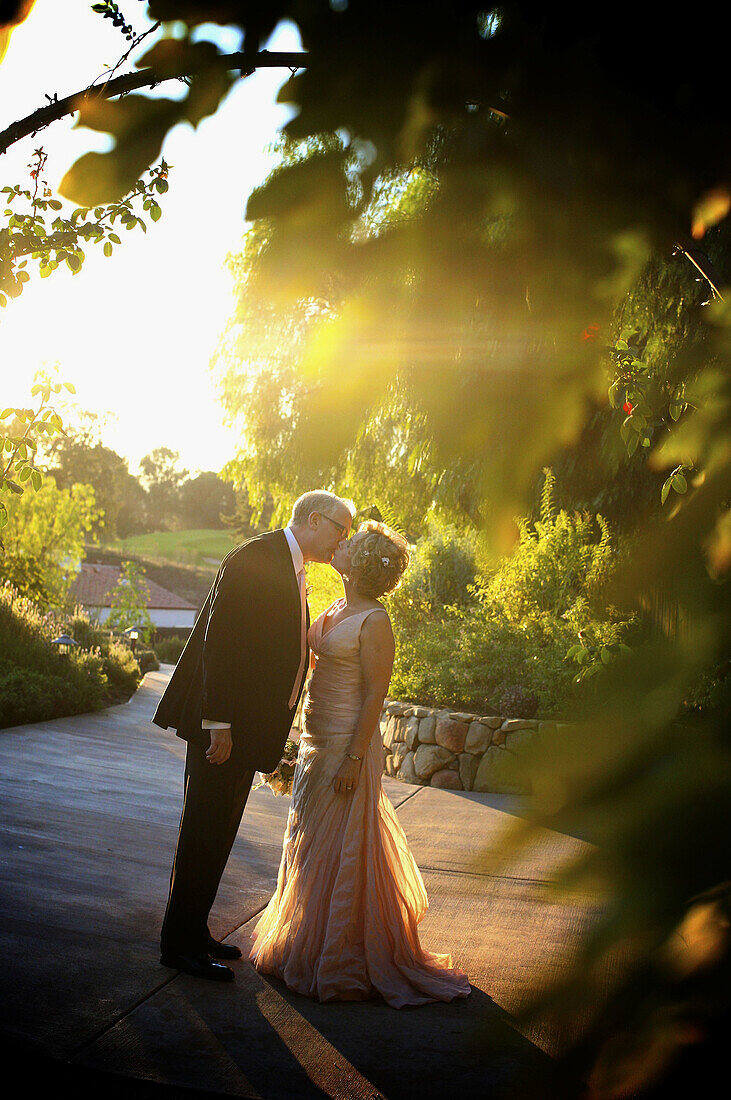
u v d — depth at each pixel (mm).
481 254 766
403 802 6734
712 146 688
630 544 604
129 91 781
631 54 674
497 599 9016
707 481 629
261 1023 2895
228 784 3311
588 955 518
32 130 883
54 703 9414
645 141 702
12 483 4277
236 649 3266
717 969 492
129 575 24906
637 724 528
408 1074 2570
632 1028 509
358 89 741
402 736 7988
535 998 529
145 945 3451
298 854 3389
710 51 655
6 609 11086
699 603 549
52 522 20344
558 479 994
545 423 824
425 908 3459
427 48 720
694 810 503
